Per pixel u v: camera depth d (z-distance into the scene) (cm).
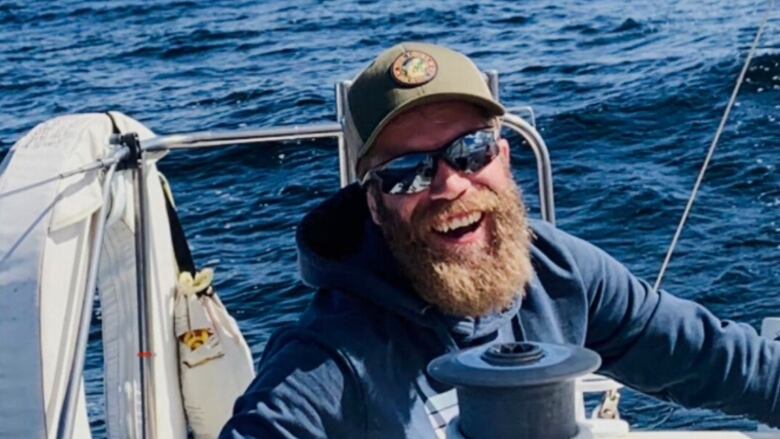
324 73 1034
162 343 202
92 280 168
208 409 208
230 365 208
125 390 199
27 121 964
